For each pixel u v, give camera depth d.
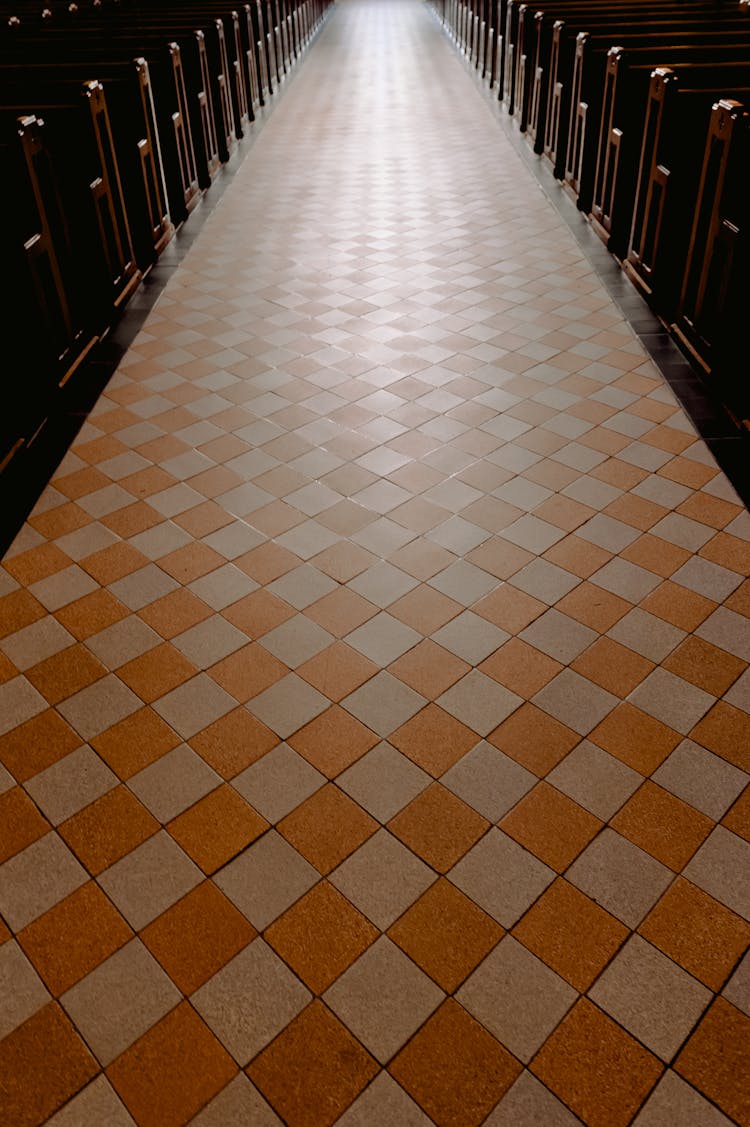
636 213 5.46
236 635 2.94
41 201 4.18
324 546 3.33
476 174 8.05
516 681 2.73
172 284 5.75
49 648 2.90
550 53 8.01
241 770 2.47
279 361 4.71
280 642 2.90
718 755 2.48
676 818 2.32
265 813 2.36
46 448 3.99
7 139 3.93
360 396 4.34
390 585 3.13
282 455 3.89
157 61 6.42
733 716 2.60
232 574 3.21
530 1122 1.74
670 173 4.68
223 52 8.60
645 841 2.26
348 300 5.43
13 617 3.04
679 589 3.09
